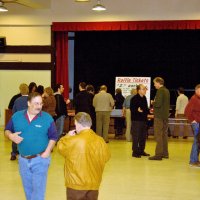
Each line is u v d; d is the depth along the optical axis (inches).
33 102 156.8
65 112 382.9
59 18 515.2
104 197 223.3
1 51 537.3
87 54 570.6
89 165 152.3
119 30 507.8
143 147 345.1
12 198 221.0
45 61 531.2
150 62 563.8
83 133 155.4
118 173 282.2
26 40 531.5
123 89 518.9
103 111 415.5
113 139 454.9
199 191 238.7
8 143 407.8
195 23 484.7
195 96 300.2
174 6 487.8
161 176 275.0
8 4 527.2
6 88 540.7
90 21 506.3
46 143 161.2
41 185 160.4
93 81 572.7
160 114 327.6
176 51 557.9
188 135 471.2
